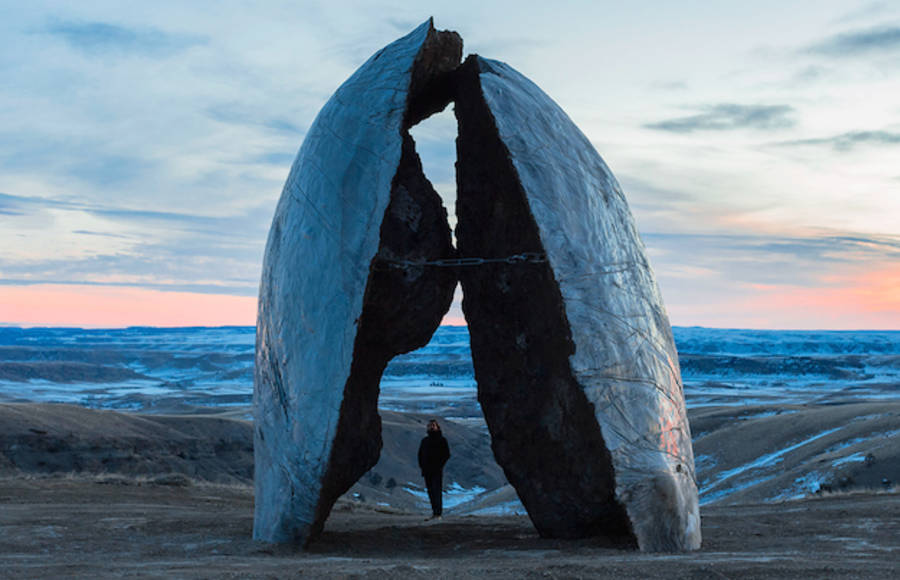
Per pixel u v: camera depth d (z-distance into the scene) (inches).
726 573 261.3
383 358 411.5
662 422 354.0
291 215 381.7
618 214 390.0
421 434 3688.5
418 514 745.6
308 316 353.1
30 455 2158.0
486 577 255.1
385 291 395.9
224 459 2679.6
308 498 344.2
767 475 1768.0
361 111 380.5
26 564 297.4
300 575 254.7
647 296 380.2
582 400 352.8
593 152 404.8
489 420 409.4
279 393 359.9
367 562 306.8
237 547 346.0
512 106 379.2
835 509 527.8
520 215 394.9
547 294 382.6
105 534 389.4
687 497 352.2
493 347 409.1
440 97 436.1
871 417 2108.8
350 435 378.6
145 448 2466.8
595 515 381.4
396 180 409.7
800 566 274.8
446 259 415.8
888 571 263.4
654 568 272.4
